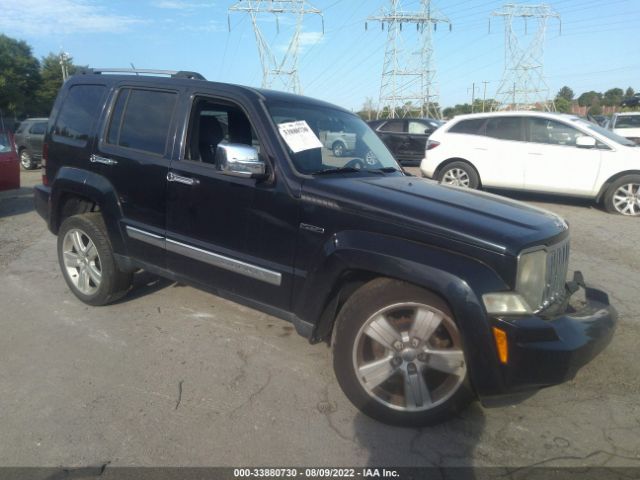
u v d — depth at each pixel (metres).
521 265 2.75
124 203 4.22
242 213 3.51
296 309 3.32
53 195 4.73
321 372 3.69
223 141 3.98
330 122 4.16
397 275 2.84
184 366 3.73
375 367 3.04
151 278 5.47
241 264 3.54
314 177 3.39
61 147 4.73
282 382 3.54
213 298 5.00
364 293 3.02
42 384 3.45
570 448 2.92
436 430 3.05
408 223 2.91
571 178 9.47
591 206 9.98
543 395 3.45
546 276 3.00
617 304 5.07
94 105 4.56
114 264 4.46
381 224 2.98
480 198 3.51
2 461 2.70
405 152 15.48
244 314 4.66
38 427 2.99
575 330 2.84
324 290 3.14
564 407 3.32
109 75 4.60
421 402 3.00
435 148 10.73
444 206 3.11
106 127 4.40
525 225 2.98
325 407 3.26
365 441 2.93
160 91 4.15
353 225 3.07
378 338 3.00
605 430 3.09
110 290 4.54
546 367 2.66
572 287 3.39
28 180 14.14
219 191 3.62
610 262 6.43
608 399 3.42
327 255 3.10
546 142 9.73
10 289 5.21
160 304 4.82
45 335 4.18
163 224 3.99
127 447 2.83
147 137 4.13
